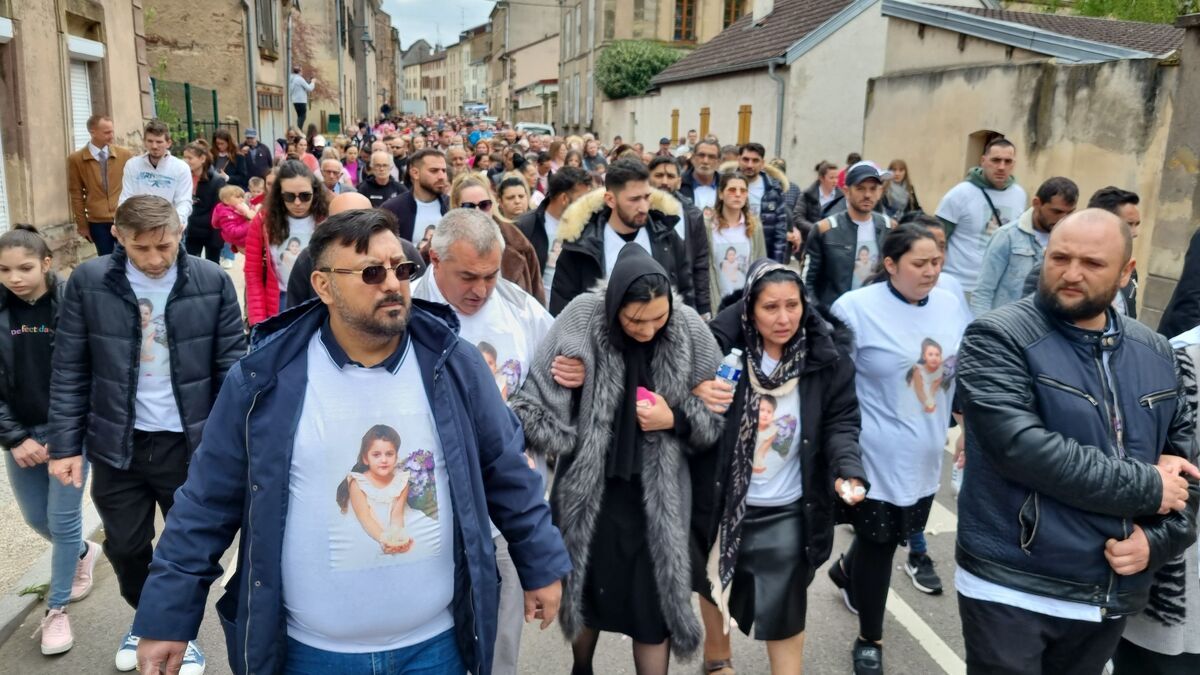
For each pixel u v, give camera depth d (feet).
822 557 10.78
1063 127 33.32
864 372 12.30
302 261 13.35
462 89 414.62
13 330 12.01
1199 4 53.01
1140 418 8.43
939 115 40.81
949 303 12.66
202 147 35.47
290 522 7.15
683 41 132.98
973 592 8.89
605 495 10.40
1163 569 9.23
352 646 7.45
